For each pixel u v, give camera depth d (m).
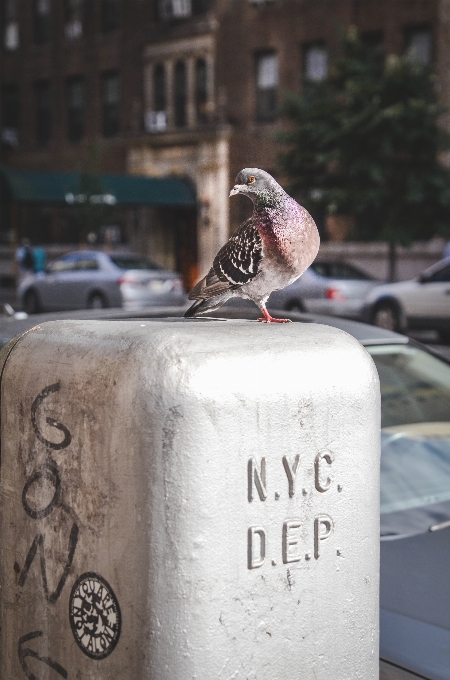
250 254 1.96
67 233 33.62
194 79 30.02
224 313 3.48
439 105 19.23
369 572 1.52
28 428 1.51
